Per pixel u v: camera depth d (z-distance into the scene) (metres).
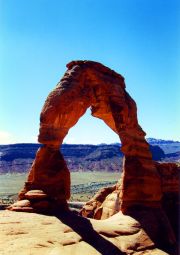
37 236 14.20
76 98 19.70
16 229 14.38
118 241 16.67
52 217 16.64
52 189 18.25
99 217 26.45
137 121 22.86
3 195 75.12
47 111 18.73
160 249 17.55
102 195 29.12
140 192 20.48
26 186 18.58
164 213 20.86
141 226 18.50
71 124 19.69
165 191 23.00
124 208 20.25
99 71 21.83
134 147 21.19
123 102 21.80
